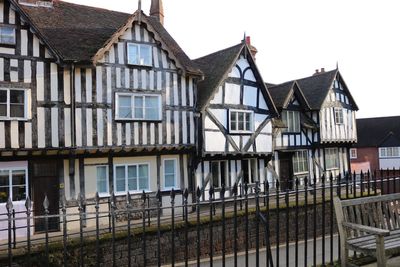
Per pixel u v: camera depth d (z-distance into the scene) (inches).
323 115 913.5
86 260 386.9
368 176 273.4
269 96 744.3
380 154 1528.1
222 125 671.8
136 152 591.2
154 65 597.0
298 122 876.6
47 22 585.6
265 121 748.0
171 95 613.9
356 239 214.8
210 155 652.7
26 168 505.4
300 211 566.6
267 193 217.0
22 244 419.8
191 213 583.5
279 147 818.8
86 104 533.0
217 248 485.4
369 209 233.5
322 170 923.4
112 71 557.3
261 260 402.6
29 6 604.4
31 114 493.0
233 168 713.0
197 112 636.1
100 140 541.0
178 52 676.7
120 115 565.3
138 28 584.1
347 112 1000.9
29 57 494.6
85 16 653.9
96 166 560.7
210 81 685.9
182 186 637.3
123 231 421.1
